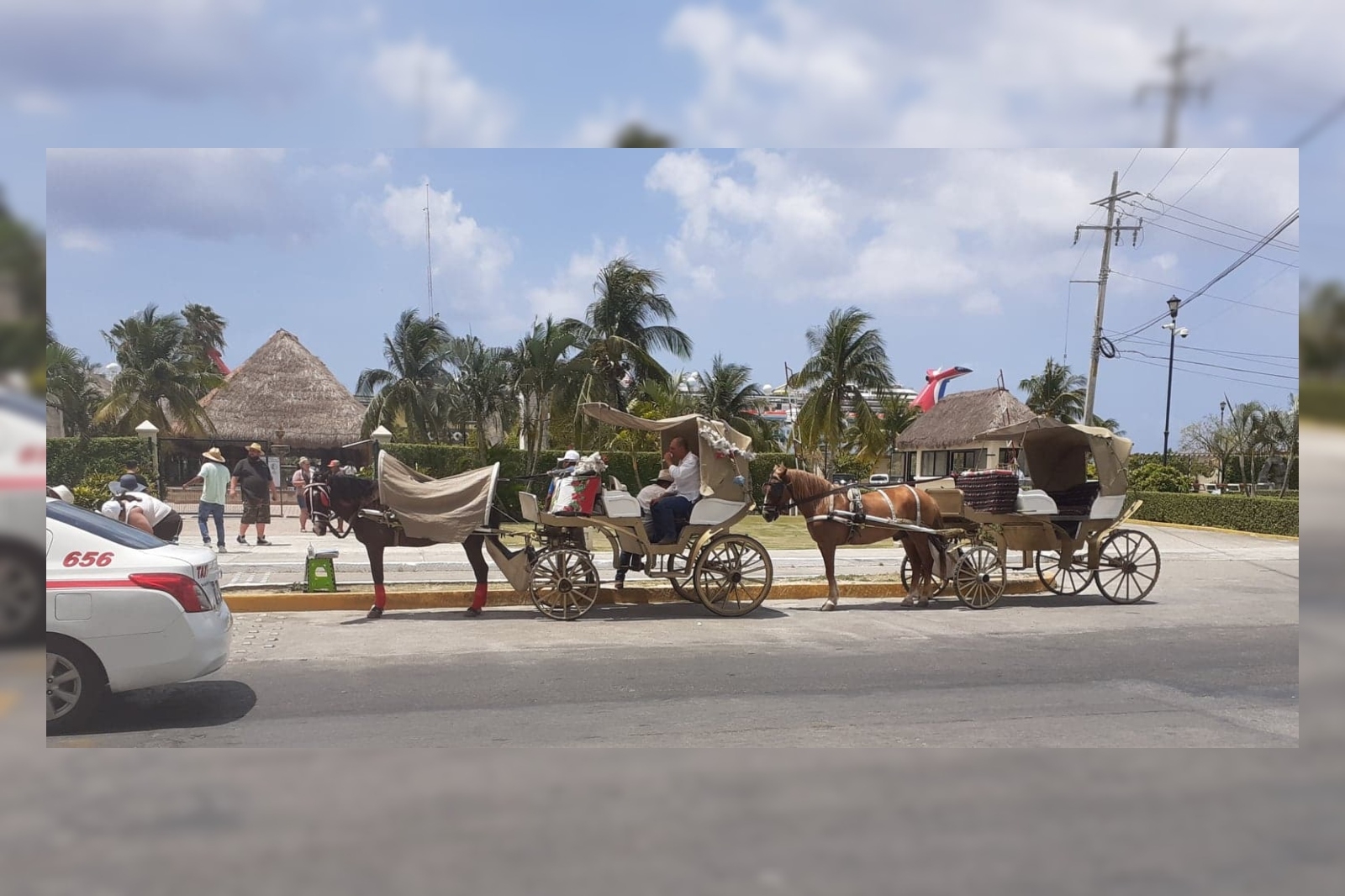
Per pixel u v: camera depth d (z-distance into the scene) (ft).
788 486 41.75
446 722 23.12
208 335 212.02
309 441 132.36
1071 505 46.55
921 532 41.83
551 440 117.70
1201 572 57.36
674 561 41.63
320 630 35.35
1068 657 31.37
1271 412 152.15
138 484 40.65
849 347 124.57
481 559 38.58
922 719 23.77
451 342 112.27
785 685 27.22
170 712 23.89
